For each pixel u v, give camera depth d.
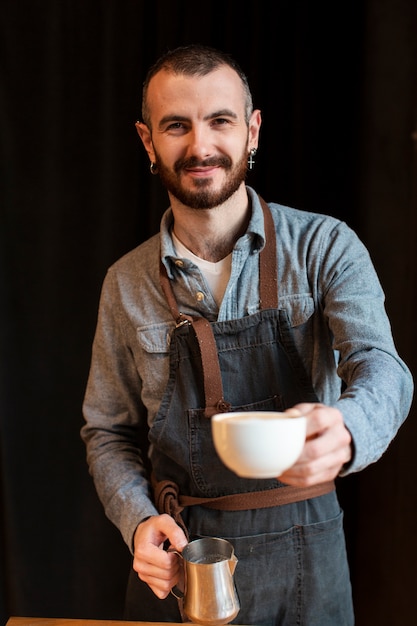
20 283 2.23
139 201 2.21
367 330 1.30
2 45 2.17
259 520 1.44
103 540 2.25
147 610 1.57
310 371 1.47
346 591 1.51
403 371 1.22
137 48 2.14
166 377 1.53
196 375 1.47
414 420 1.91
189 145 1.37
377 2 2.02
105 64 2.15
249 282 1.47
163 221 1.55
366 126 2.06
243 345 1.44
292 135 2.16
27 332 2.24
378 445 1.04
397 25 1.98
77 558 2.26
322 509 1.48
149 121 1.46
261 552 1.44
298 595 1.45
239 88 1.41
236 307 1.47
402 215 1.97
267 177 2.18
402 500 1.96
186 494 1.50
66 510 2.25
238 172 1.41
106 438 1.66
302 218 1.54
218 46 2.18
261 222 1.48
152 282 1.56
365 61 2.07
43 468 2.24
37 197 2.21
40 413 2.24
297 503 1.46
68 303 2.23
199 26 2.14
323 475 0.97
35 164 2.20
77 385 2.24
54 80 2.17
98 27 2.16
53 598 2.26
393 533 1.99
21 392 2.23
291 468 0.95
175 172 1.40
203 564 1.15
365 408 1.06
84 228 2.22
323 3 2.12
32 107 2.19
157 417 1.48
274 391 1.43
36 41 2.17
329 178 2.15
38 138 2.20
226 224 1.47
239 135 1.40
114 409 1.69
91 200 2.21
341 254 1.44
